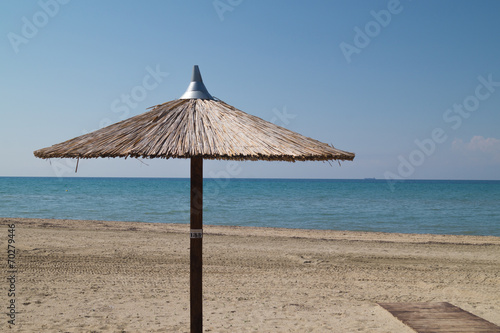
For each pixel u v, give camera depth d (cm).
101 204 3728
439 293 784
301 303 708
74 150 346
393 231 2197
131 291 754
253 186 10956
